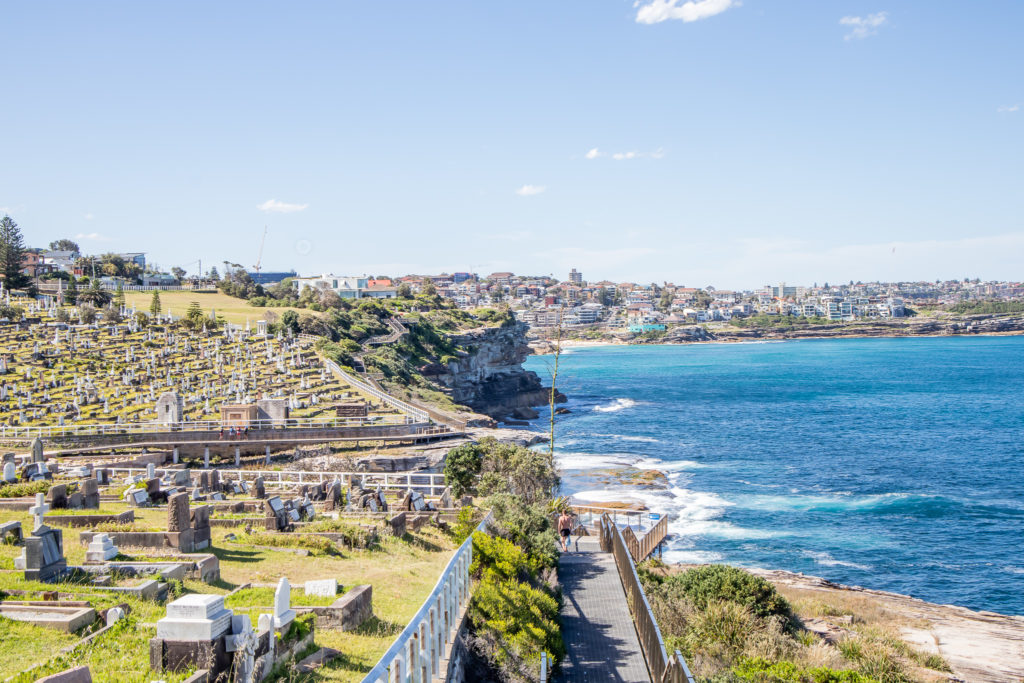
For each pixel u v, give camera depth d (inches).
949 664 1151.6
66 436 2445.9
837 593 1643.7
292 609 544.4
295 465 2479.1
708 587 1151.0
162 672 423.2
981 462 3430.1
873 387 7052.2
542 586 827.4
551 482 1647.4
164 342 4296.3
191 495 1222.3
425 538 1004.6
